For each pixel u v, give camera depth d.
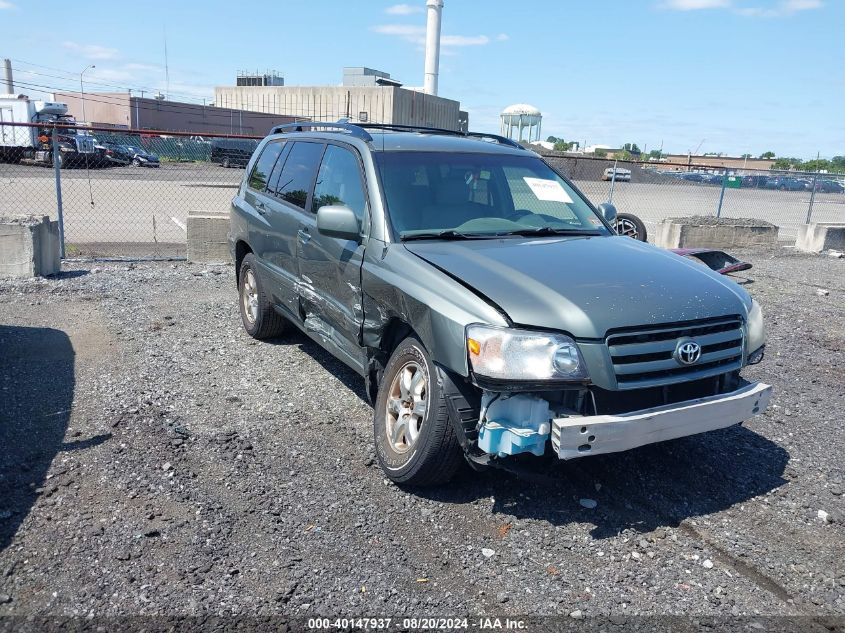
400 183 4.63
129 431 4.71
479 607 3.11
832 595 3.25
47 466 4.20
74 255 11.48
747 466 4.50
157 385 5.59
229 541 3.52
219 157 34.03
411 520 3.77
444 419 3.69
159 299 8.40
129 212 18.05
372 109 54.59
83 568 3.28
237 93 62.47
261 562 3.37
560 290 3.61
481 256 4.04
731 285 4.17
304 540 3.56
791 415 5.39
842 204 33.16
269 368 6.08
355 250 4.50
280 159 6.32
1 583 3.17
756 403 3.89
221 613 3.01
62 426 4.77
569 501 4.02
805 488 4.24
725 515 3.92
